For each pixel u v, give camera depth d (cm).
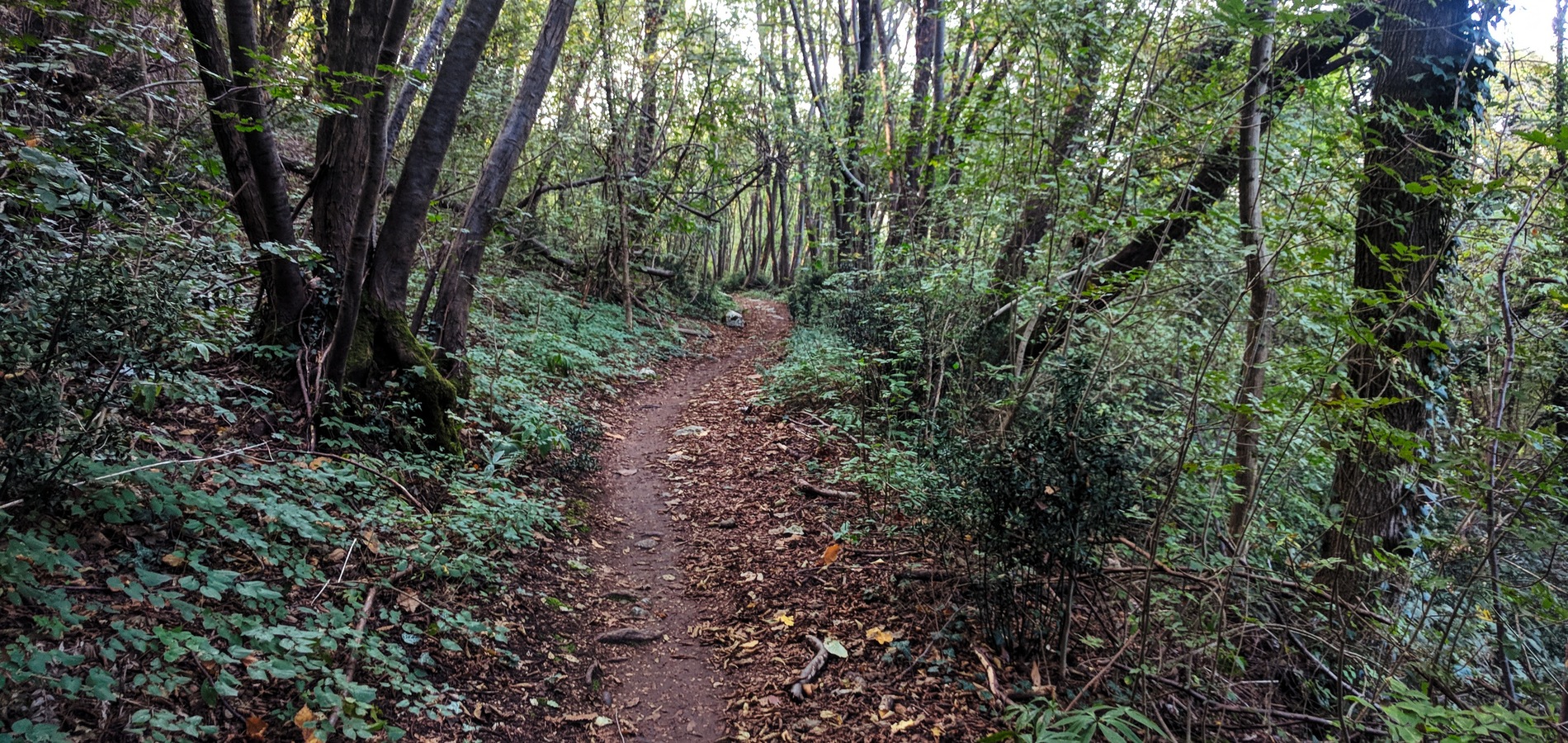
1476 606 364
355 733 271
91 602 273
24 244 314
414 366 576
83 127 388
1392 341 482
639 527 604
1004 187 679
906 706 356
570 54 1284
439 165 583
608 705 370
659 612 468
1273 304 508
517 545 488
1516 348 457
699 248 2144
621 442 831
